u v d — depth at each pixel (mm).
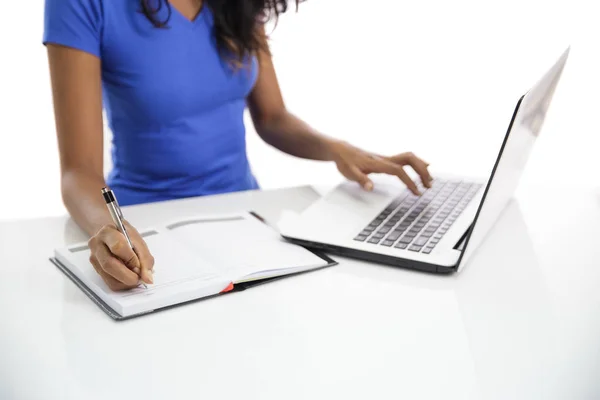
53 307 892
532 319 865
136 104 1446
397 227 1104
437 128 2906
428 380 732
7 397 712
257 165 2928
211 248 1033
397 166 1287
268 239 1085
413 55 2887
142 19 1385
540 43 2645
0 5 2713
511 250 1080
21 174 2805
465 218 1134
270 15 1611
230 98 1553
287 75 3000
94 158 1280
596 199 1324
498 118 2814
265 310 884
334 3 2918
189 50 1448
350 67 2965
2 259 1037
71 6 1300
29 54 2756
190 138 1502
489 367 757
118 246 886
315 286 952
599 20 2516
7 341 807
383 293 933
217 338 816
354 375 741
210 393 709
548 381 735
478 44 2775
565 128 2537
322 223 1115
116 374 743
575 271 1012
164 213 1229
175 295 891
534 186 1392
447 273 994
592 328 849
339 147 1441
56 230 1155
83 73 1300
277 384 724
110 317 864
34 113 2785
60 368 753
